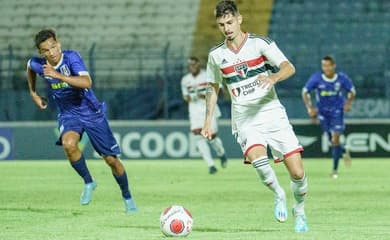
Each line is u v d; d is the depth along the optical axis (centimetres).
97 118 2900
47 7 7688
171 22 7588
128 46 7494
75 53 2830
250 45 2267
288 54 7250
